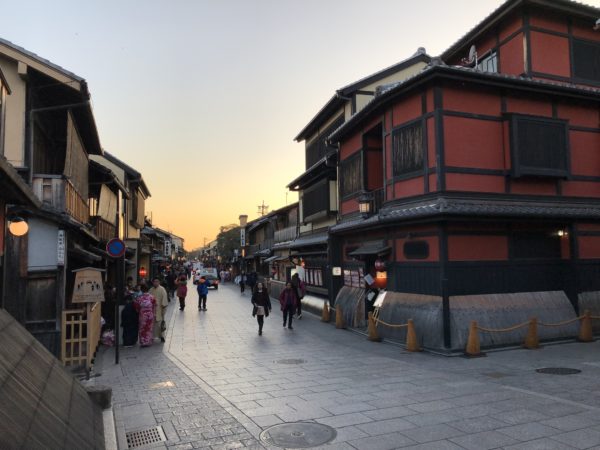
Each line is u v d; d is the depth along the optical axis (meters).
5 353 3.70
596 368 9.47
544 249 13.07
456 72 11.73
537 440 5.48
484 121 12.51
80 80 12.21
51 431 3.26
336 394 7.67
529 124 12.61
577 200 13.48
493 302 12.03
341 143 18.73
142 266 36.88
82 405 4.79
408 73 21.78
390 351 11.83
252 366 10.10
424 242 12.45
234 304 26.44
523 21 14.38
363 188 16.06
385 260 14.06
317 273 22.02
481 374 9.09
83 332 11.59
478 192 12.16
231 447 5.40
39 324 10.41
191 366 10.16
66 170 11.33
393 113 13.91
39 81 12.88
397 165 13.55
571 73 14.65
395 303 13.41
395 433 5.78
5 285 10.26
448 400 7.21
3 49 11.90
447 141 11.99
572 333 12.75
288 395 7.64
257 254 41.06
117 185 19.95
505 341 11.78
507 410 6.64
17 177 5.66
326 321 18.12
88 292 9.41
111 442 4.76
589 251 13.62
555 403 6.96
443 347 11.25
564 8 14.36
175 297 31.52
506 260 12.43
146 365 10.34
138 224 32.22
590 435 5.62
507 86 12.55
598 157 14.02
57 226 10.77
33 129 12.41
